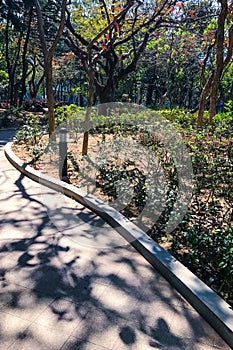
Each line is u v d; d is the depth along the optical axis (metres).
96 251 3.13
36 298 2.39
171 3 10.05
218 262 2.61
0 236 3.35
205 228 3.01
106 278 2.69
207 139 5.11
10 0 15.82
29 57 26.20
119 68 15.74
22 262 2.87
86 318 2.20
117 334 2.07
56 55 24.20
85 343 1.98
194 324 2.19
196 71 21.34
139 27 10.98
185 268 2.66
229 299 2.40
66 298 2.41
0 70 27.34
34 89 27.70
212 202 3.46
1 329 2.06
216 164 4.32
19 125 13.46
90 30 11.38
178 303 2.41
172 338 2.06
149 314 2.28
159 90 25.44
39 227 3.60
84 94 30.44
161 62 19.83
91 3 11.49
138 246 3.15
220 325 2.09
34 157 6.44
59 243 3.25
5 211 4.02
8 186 5.04
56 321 2.16
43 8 14.38
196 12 12.63
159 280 2.69
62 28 5.61
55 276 2.68
